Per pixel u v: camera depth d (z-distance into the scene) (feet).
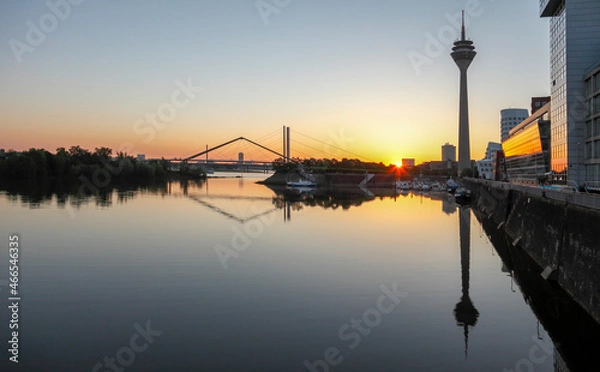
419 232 177.47
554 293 94.94
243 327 73.82
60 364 61.21
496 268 117.91
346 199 369.09
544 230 117.91
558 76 235.81
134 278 102.58
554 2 233.14
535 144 307.58
